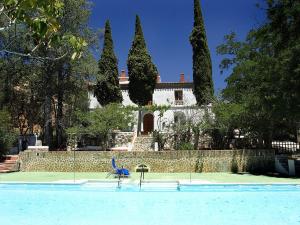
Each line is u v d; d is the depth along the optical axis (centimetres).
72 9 3319
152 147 3328
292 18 2339
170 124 3506
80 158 2816
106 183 2048
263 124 2755
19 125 4331
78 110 3469
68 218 1330
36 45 753
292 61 2205
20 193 1864
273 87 2328
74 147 3434
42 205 1589
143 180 2069
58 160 2839
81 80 3562
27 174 2641
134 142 3403
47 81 3438
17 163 2867
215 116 3128
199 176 2456
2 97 3672
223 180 2195
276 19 2412
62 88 3559
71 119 3741
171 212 1422
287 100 2264
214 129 3142
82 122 3478
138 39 4284
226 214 1377
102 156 2797
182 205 1561
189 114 3584
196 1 4253
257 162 2761
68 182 2027
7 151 3131
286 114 2353
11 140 3142
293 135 3366
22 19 669
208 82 4103
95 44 3616
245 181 2133
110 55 4200
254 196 1747
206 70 4116
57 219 1315
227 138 3131
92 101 4453
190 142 3192
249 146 3075
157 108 3672
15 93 4025
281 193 1809
